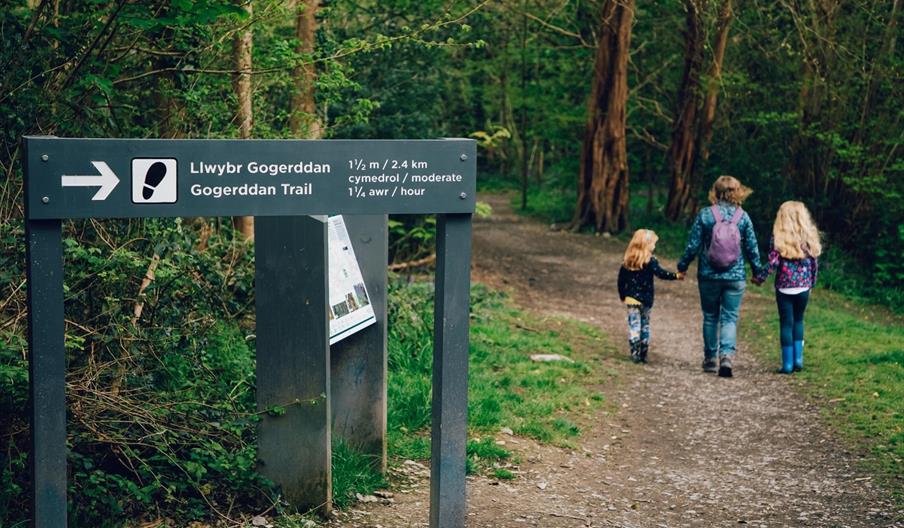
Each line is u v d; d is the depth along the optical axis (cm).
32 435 350
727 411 832
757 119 1923
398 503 541
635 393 893
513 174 4784
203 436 510
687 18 2498
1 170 513
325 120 953
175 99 668
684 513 567
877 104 1783
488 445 655
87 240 545
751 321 1284
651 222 2684
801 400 859
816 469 661
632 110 2814
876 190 1706
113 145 353
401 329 911
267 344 503
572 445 700
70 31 557
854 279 1725
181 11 572
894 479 628
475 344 1002
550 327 1212
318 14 1009
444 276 408
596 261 2020
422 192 397
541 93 3191
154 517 473
